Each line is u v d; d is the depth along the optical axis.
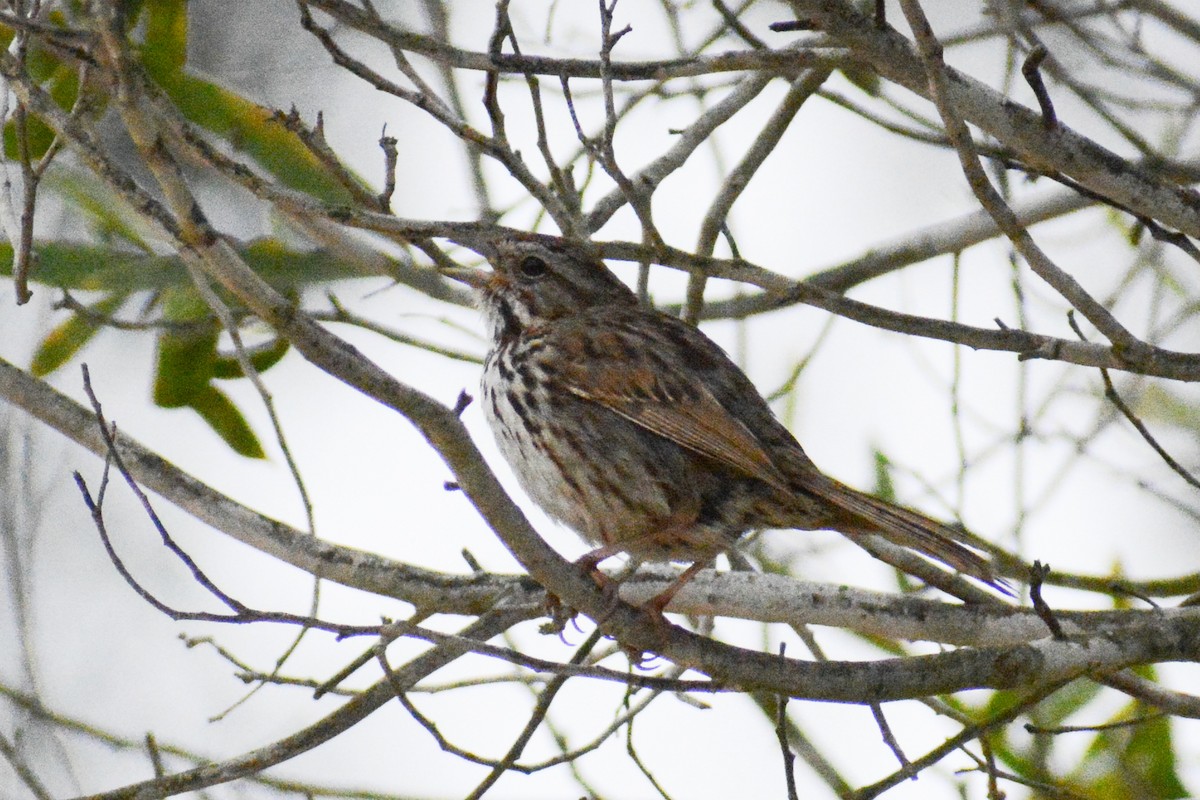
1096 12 13.02
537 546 8.61
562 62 9.22
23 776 11.64
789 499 10.25
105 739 12.53
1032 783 10.29
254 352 13.31
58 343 13.14
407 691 10.45
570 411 10.73
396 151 9.70
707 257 9.52
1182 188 9.73
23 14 9.02
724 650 9.10
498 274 11.41
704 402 10.48
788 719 13.28
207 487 10.20
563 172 11.11
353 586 10.10
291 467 10.08
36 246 12.59
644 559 10.92
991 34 12.80
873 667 9.30
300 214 11.33
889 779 9.77
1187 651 9.72
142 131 7.20
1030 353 9.49
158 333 13.26
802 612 10.75
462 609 10.16
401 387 7.58
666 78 9.28
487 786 9.62
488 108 9.80
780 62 9.30
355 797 12.02
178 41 12.75
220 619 8.38
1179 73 13.12
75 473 8.54
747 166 11.79
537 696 11.17
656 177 11.31
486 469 8.08
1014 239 9.05
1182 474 9.98
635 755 10.54
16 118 9.04
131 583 8.38
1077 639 9.67
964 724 11.04
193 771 9.38
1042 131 9.55
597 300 11.41
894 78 9.31
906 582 13.49
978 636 10.62
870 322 9.48
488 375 11.24
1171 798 12.90
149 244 13.10
